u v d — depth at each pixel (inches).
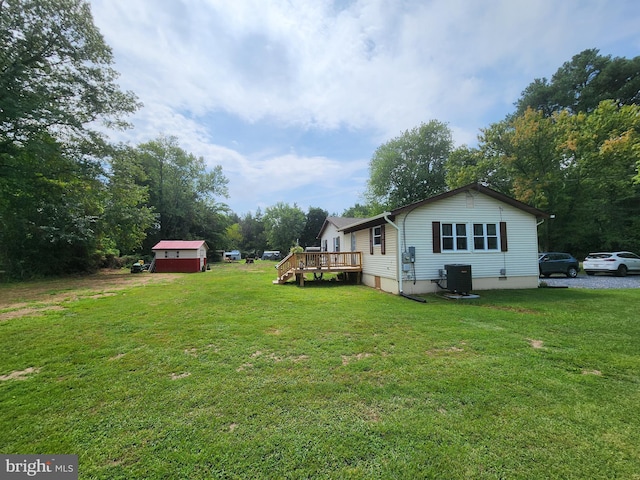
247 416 102.0
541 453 82.1
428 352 162.7
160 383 127.9
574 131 696.4
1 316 262.1
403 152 1251.2
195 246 855.1
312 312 266.4
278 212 1667.1
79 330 213.0
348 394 116.7
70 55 545.0
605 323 219.1
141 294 391.9
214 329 212.4
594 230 801.6
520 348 167.2
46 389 123.3
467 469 76.5
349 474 75.3
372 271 468.1
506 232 415.8
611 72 892.6
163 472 76.6
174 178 1332.4
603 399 111.0
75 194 674.8
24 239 635.5
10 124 483.2
